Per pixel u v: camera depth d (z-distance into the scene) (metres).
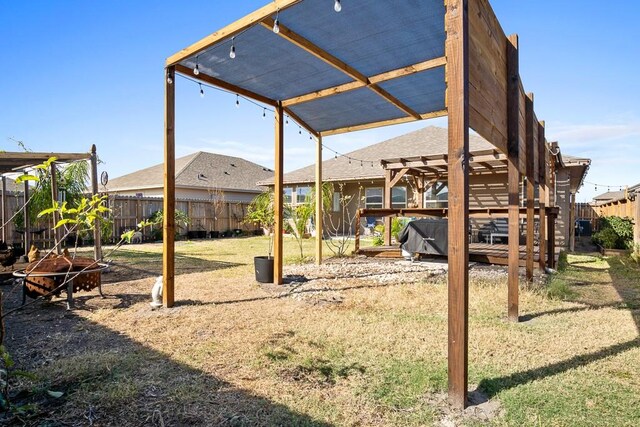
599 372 2.78
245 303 4.84
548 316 4.24
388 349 3.23
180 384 2.59
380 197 16.14
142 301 4.97
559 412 2.22
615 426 2.07
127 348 3.26
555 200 11.73
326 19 3.76
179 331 3.71
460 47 2.28
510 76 3.81
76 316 4.27
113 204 13.71
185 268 7.83
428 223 8.39
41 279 4.45
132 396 2.41
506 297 5.07
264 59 4.62
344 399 2.39
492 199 12.44
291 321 4.05
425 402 2.36
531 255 5.60
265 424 2.10
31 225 10.34
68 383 2.61
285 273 7.07
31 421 2.13
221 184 21.98
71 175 10.20
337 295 5.27
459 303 2.30
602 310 4.48
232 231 18.45
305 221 10.63
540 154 6.76
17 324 3.97
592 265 8.31
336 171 17.23
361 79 5.10
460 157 2.28
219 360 3.00
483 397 2.43
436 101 6.06
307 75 5.12
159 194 21.25
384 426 2.10
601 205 18.56
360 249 9.56
